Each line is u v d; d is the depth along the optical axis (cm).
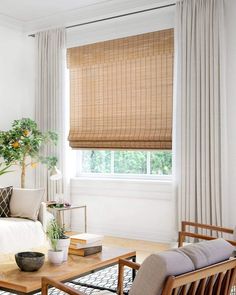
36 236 473
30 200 487
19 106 654
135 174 591
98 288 357
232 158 482
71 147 629
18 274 279
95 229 603
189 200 497
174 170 516
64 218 613
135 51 571
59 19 618
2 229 442
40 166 632
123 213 580
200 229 486
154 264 189
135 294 194
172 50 542
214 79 482
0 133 570
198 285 206
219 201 478
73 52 626
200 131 493
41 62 638
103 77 604
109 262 318
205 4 493
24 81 660
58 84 622
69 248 335
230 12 486
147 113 564
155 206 554
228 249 220
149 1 536
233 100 482
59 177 551
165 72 550
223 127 477
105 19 586
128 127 580
